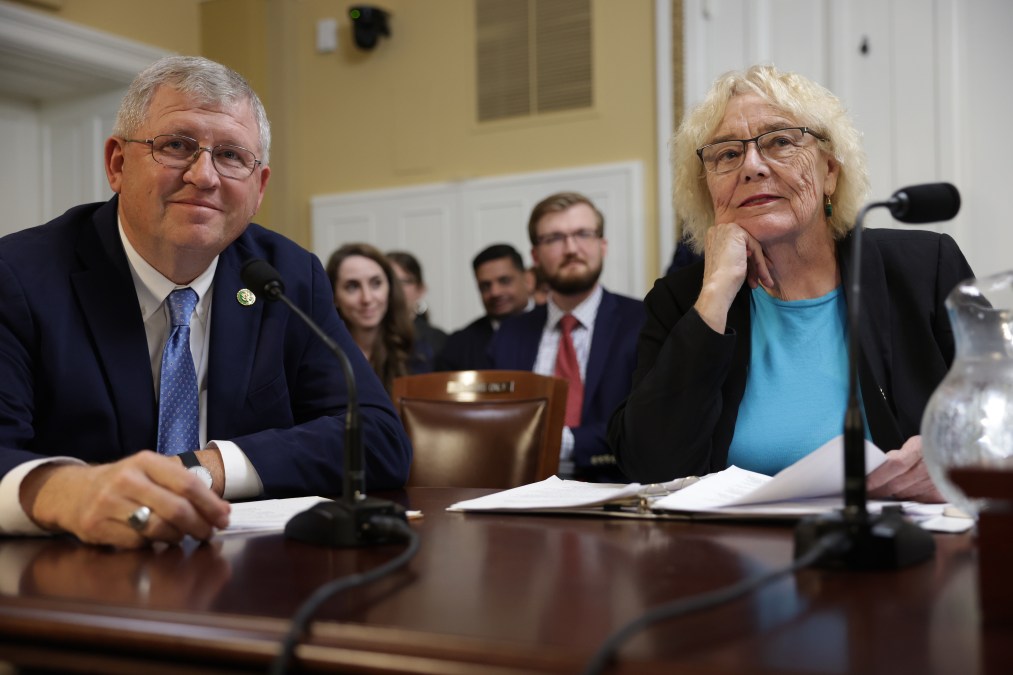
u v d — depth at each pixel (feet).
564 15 20.15
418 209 21.35
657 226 19.02
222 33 22.34
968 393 3.32
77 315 5.10
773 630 2.12
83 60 17.01
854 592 2.49
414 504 4.53
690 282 6.37
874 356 5.61
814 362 5.97
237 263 5.65
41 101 18.88
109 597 2.50
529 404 7.76
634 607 2.36
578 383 11.48
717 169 6.11
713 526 3.62
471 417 7.77
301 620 2.14
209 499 3.32
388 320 12.57
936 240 5.95
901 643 2.02
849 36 17.42
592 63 19.84
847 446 2.93
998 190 16.37
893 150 17.04
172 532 3.26
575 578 2.72
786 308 6.12
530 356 12.00
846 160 5.92
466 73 21.12
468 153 21.04
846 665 1.87
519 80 20.58
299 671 2.13
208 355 5.40
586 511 3.95
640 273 19.07
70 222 5.40
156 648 2.25
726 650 1.97
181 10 19.22
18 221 18.66
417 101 21.59
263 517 3.84
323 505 3.39
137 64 17.89
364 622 2.20
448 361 14.29
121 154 5.24
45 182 18.90
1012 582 2.14
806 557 2.60
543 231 11.93
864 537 2.77
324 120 22.47
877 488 4.13
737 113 6.01
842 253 5.99
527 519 3.89
